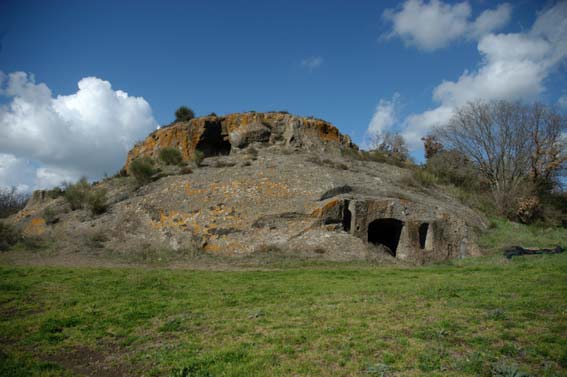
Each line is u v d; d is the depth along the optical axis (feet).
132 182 95.61
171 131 118.83
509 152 117.60
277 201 74.90
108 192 94.94
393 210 73.15
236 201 75.51
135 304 32.48
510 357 18.92
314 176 85.10
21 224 86.53
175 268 54.34
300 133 119.85
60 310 30.96
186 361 20.02
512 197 106.73
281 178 83.56
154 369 19.69
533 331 22.15
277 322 26.18
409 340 21.45
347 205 73.46
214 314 29.14
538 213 108.17
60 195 107.76
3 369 20.20
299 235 67.21
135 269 51.75
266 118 123.24
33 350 23.27
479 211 102.32
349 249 63.87
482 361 18.30
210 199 76.79
